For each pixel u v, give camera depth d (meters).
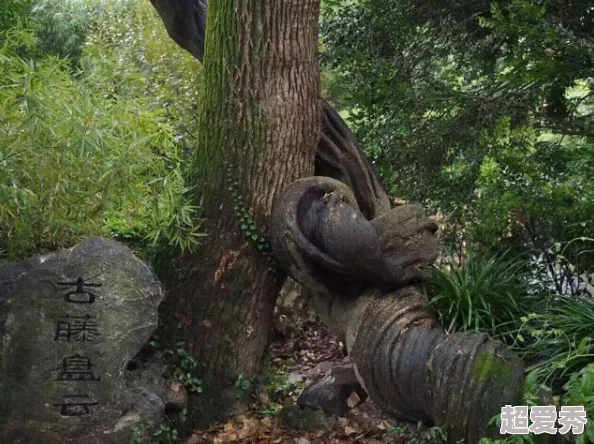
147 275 4.49
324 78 8.02
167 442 4.73
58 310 4.32
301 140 4.95
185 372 4.96
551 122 5.25
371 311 4.71
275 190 4.91
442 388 4.20
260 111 4.84
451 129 5.53
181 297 5.01
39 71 4.30
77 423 4.34
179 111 7.81
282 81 4.84
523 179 5.46
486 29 6.08
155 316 4.50
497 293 5.02
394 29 6.20
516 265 5.40
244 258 4.97
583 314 4.42
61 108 4.23
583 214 5.20
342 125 5.31
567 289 5.53
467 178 5.81
